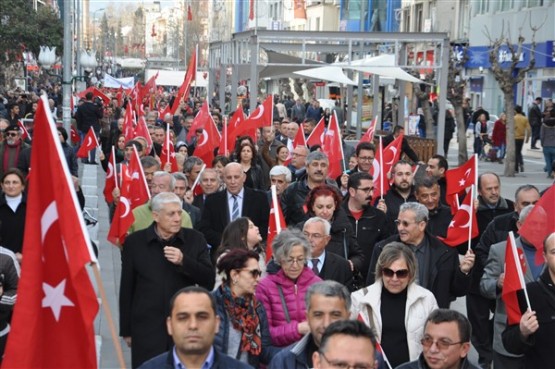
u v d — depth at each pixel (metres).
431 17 55.34
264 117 18.88
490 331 10.62
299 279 7.88
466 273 9.26
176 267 8.63
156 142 19.84
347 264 9.06
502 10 46.66
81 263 5.52
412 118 38.28
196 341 5.77
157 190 11.19
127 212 10.31
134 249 8.68
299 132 18.66
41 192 5.61
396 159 14.86
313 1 77.00
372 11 63.31
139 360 8.60
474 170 11.26
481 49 48.53
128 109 21.73
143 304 8.60
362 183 10.73
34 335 5.54
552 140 30.84
